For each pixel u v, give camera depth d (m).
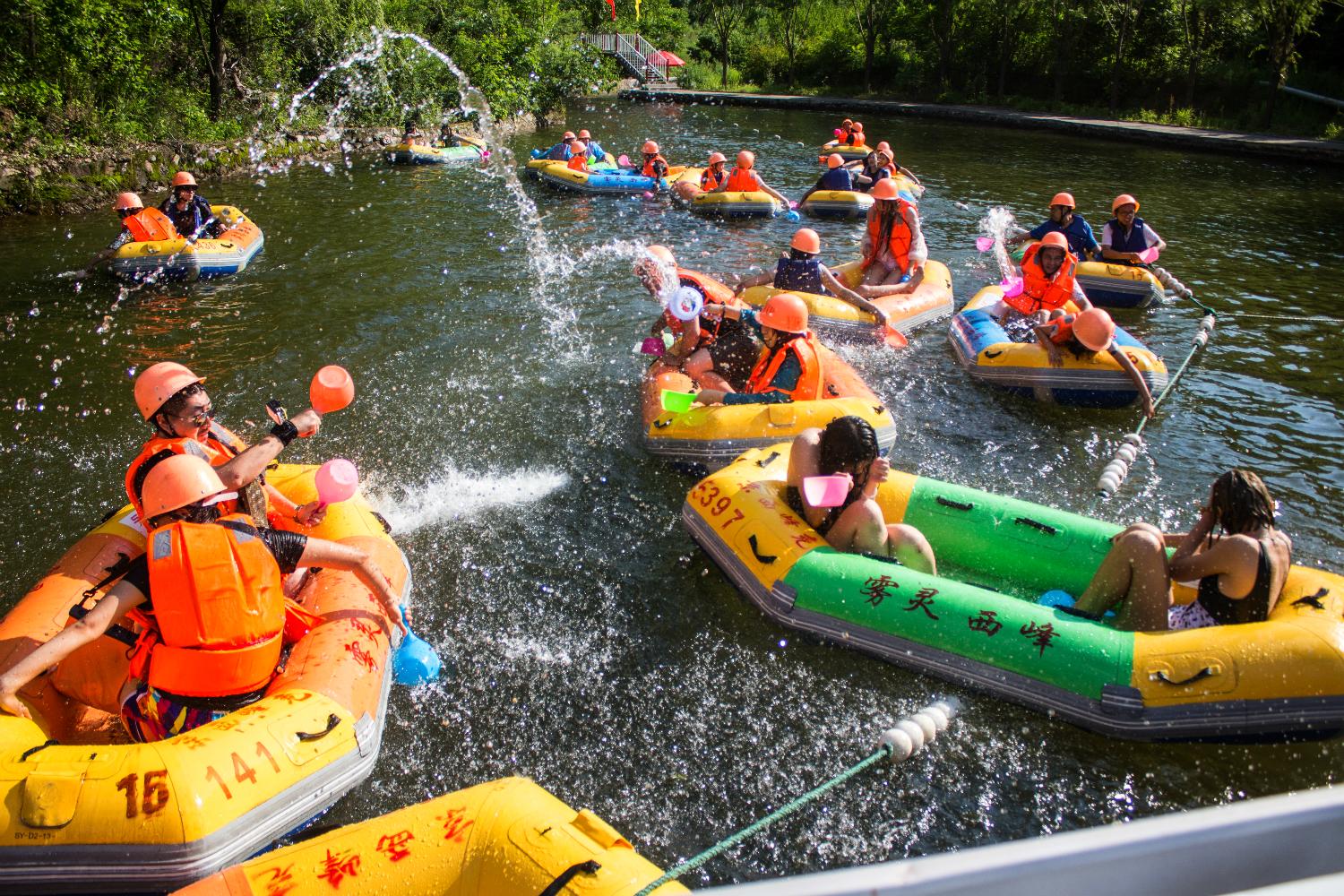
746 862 3.58
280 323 9.62
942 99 36.22
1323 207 16.44
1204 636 4.05
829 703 4.38
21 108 16.19
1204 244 13.54
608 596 5.20
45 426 7.29
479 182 17.98
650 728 4.27
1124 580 4.42
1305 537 5.85
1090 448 7.04
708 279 8.31
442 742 4.18
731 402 6.54
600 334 9.27
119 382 8.12
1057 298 8.91
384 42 23.88
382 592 4.10
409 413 7.52
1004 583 5.07
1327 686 3.86
